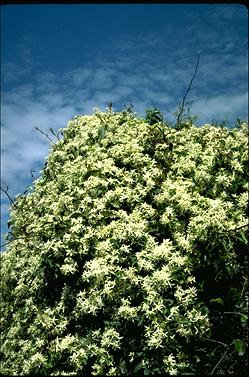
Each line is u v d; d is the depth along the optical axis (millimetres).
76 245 4742
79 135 5992
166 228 4879
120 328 4402
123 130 5773
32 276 5363
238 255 4902
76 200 5082
